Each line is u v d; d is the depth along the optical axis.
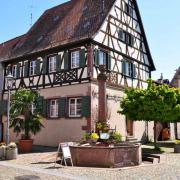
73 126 18.30
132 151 11.68
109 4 20.56
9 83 14.14
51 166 11.17
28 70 22.14
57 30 22.00
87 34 18.75
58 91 19.47
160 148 17.58
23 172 9.86
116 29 20.98
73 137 18.19
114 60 20.53
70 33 20.19
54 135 19.36
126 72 21.92
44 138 20.00
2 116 23.70
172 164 11.87
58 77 19.59
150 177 9.10
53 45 20.23
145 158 13.79
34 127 16.59
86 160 11.37
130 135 21.58
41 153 15.43
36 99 17.72
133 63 22.92
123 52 21.62
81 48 18.58
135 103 16.14
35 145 20.09
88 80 17.81
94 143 13.03
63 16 23.42
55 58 20.27
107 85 19.36
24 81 22.22
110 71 19.88
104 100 14.59
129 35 22.80
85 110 17.73
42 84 20.64
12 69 23.80
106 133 13.16
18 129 16.50
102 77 14.74
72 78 18.70
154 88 16.08
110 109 19.48
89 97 17.66
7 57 24.36
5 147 13.12
